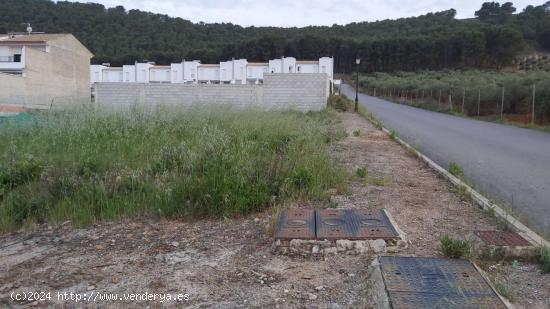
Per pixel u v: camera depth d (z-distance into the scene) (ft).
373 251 11.35
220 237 12.98
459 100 103.35
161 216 15.08
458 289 8.80
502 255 11.03
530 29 260.21
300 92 73.05
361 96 198.90
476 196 17.16
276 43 284.41
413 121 70.64
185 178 17.30
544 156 32.19
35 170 19.56
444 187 19.58
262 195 15.61
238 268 10.62
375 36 328.08
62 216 15.40
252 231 13.41
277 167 18.45
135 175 18.34
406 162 27.02
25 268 11.05
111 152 24.30
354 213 14.06
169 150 21.94
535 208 17.10
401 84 173.88
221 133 26.53
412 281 9.18
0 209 15.79
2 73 100.01
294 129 33.12
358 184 19.83
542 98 68.90
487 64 246.88
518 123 66.54
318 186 17.39
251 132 29.14
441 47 266.77
